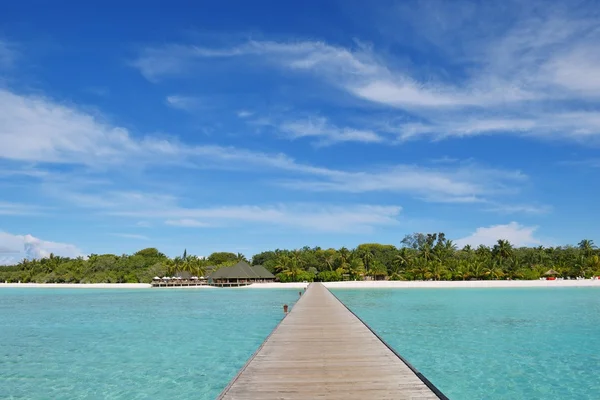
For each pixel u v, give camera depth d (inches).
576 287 2967.5
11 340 1016.9
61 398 578.6
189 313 1563.7
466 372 668.7
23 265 4672.7
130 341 981.8
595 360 739.4
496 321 1213.7
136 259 4323.3
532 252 4205.2
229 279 3673.7
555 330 1051.3
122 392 601.0
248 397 389.1
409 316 1338.6
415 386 415.2
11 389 617.6
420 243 5472.4
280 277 3720.5
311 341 640.4
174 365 747.4
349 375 454.3
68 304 2064.5
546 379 631.8
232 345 919.7
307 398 384.8
